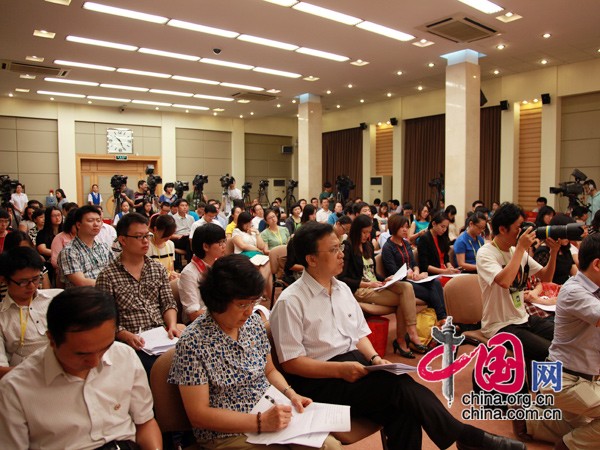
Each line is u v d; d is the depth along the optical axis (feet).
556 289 10.05
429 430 5.85
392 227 13.71
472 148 27.86
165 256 12.15
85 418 4.49
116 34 23.44
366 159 44.65
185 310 8.72
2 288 7.70
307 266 6.76
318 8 20.52
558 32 23.66
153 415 5.06
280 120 53.67
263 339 5.81
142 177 47.01
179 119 48.06
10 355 6.85
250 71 31.17
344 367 6.07
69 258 10.00
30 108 41.14
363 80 33.96
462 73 27.32
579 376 6.66
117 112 45.01
